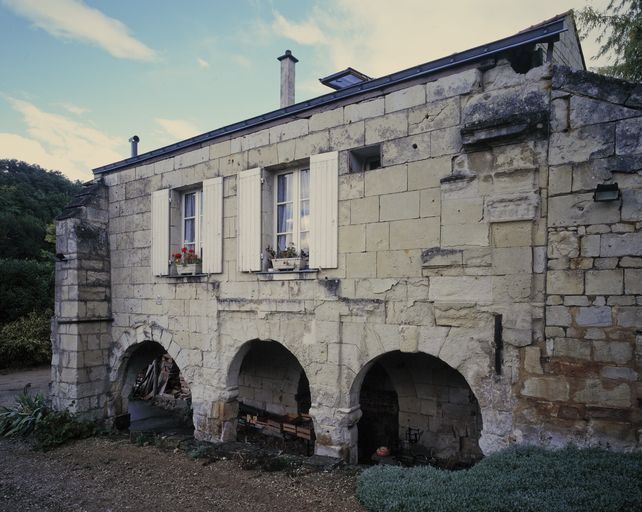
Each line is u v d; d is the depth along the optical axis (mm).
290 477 5156
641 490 3355
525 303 4449
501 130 4531
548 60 4492
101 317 8547
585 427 4141
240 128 6785
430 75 5121
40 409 8062
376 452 7020
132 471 5836
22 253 24703
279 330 6293
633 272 4000
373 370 7645
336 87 7828
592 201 4180
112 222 8789
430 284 5020
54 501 5051
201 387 7207
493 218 4617
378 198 5426
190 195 7934
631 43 9109
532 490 3520
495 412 4570
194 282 7367
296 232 6430
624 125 4082
